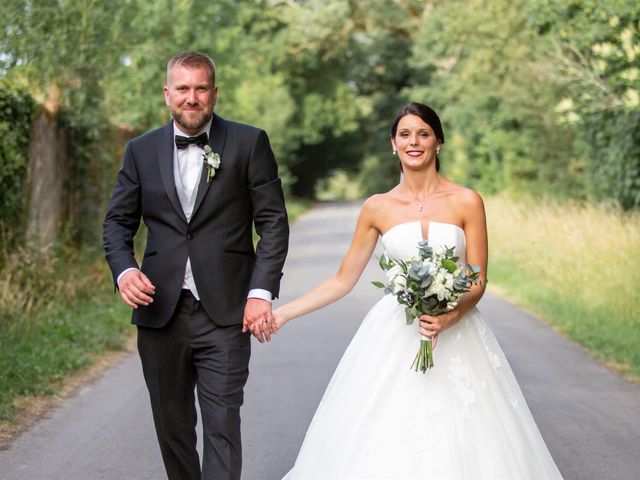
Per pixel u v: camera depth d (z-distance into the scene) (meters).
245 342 4.20
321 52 42.62
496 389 4.18
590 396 7.22
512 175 24.89
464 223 4.27
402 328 4.23
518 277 14.60
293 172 46.09
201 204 4.14
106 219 4.27
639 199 13.73
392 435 4.00
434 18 27.97
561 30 13.20
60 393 7.03
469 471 3.92
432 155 4.29
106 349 8.79
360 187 54.72
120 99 14.03
